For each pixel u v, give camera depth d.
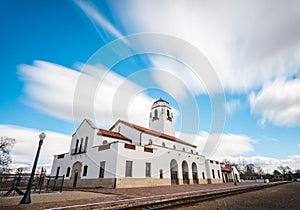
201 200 9.72
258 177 74.69
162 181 25.09
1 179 16.42
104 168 21.41
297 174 79.81
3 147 31.52
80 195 11.74
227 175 49.03
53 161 30.30
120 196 10.80
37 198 10.05
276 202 8.69
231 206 7.81
